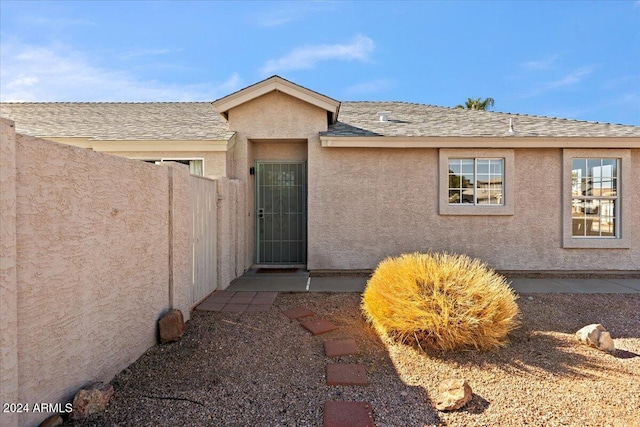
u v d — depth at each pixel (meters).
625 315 6.10
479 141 9.19
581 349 4.65
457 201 9.61
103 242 3.56
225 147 8.84
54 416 2.83
